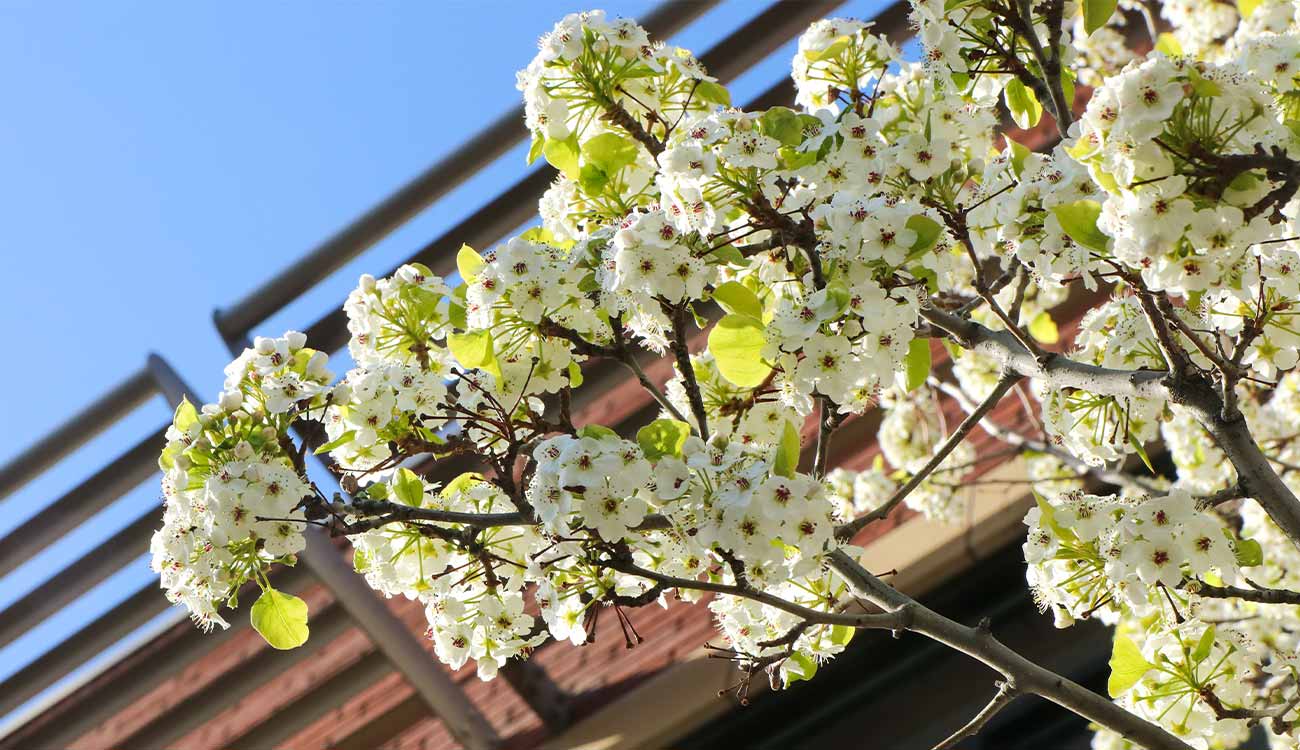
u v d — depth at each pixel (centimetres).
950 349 335
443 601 290
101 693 556
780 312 261
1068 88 324
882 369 257
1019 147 279
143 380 509
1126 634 288
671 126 303
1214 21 474
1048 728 550
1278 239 220
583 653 616
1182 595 261
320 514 270
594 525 241
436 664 542
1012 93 320
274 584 509
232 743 605
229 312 504
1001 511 539
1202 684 280
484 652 290
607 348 287
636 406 644
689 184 256
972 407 529
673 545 276
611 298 268
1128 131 203
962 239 273
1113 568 252
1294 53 250
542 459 247
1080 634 555
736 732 574
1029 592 562
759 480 237
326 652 657
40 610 519
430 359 310
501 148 500
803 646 298
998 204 277
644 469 241
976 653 263
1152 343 290
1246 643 284
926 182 277
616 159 299
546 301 269
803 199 281
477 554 277
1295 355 274
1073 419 299
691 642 585
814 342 254
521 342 281
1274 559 410
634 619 625
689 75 300
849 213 258
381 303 307
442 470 468
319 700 575
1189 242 210
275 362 282
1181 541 249
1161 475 539
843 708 577
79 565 518
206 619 272
